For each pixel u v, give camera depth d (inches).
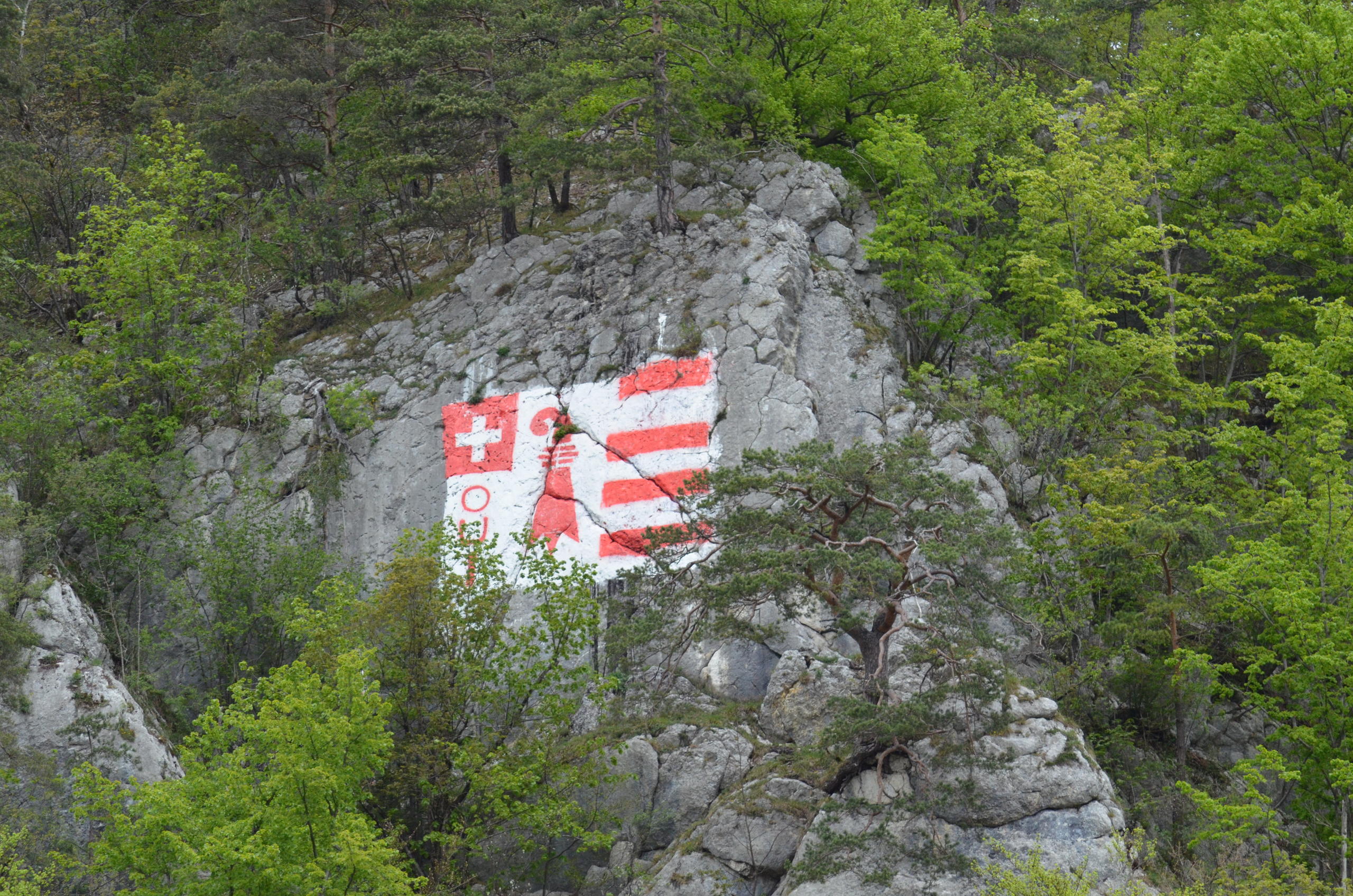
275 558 2123.5
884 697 1579.7
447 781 1680.6
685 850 1653.5
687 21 2438.5
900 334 2347.4
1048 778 1544.0
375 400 2402.8
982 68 2871.6
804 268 2317.9
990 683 1567.4
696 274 2320.4
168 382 2373.3
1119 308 2347.4
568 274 2442.2
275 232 2694.4
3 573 1926.7
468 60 2615.7
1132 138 2581.2
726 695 1935.3
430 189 2913.4
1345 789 1565.0
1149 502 1878.7
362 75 2701.8
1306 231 2267.5
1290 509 1776.6
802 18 2637.8
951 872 1493.6
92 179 2760.8
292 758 1423.5
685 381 2206.0
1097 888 1472.7
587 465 2206.0
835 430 2164.1
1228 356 2500.0
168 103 3041.3
